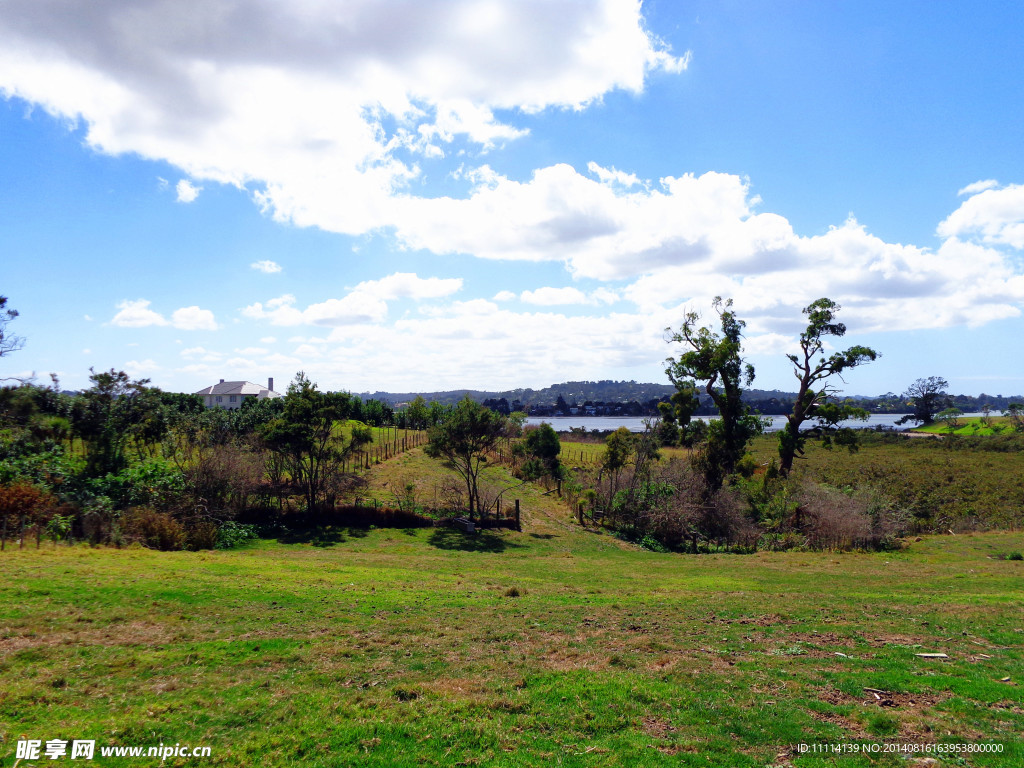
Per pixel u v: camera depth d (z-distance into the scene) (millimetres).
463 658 10430
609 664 10172
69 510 21922
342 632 11773
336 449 34000
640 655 10742
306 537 27094
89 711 7625
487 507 33469
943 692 8812
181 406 45438
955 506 40031
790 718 7824
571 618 13883
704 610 15023
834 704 8406
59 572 14312
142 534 21891
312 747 6941
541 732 7410
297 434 29609
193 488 27344
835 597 17172
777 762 6711
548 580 20156
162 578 14789
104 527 21344
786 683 9195
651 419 46062
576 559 25859
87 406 27406
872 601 16578
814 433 48875
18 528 19359
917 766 6621
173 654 9867
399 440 55594
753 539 32469
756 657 10734
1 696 7762
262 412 45875
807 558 27359
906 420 121000
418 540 28016
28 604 11719
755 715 7887
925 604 16047
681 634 12500
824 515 31719
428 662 10117
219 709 7824
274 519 28953
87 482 24906
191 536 23359
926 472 52906
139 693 8289
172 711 7703
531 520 34188
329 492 31453
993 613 14586
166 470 27547
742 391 43656
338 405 33031
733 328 43906
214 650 10211
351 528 29109
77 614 11445
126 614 11797
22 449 25469
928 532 35656
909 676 9430
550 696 8477
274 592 14680
